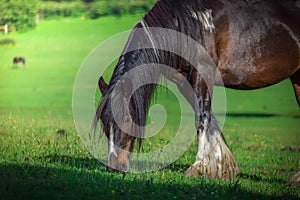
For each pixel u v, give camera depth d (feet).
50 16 190.70
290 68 40.57
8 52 177.27
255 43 39.17
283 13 39.86
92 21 188.75
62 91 140.36
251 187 36.47
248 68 39.47
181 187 34.24
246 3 39.32
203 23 38.22
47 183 32.78
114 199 30.63
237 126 96.48
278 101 139.03
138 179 35.06
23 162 38.93
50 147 45.60
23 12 176.76
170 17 37.91
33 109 111.65
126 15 182.39
